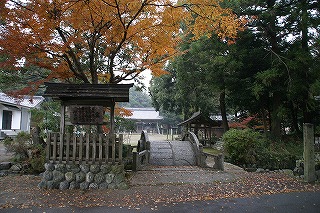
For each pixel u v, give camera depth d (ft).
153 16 27.78
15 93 31.55
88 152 23.71
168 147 45.42
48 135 24.00
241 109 79.05
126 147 41.55
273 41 55.98
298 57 46.21
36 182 25.84
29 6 24.97
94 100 25.03
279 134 58.44
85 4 24.68
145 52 32.12
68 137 23.85
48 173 23.56
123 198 20.47
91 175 23.56
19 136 33.35
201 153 39.50
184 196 21.24
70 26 30.96
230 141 45.60
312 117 62.18
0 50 26.40
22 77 40.11
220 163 34.71
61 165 23.56
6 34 24.99
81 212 17.13
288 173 31.99
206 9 25.94
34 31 24.94
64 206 18.37
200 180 27.14
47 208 17.92
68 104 24.80
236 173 31.91
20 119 77.97
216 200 20.24
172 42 32.04
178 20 27.91
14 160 31.99
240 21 30.19
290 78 48.85
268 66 57.06
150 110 204.85
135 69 34.73
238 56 53.16
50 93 23.79
